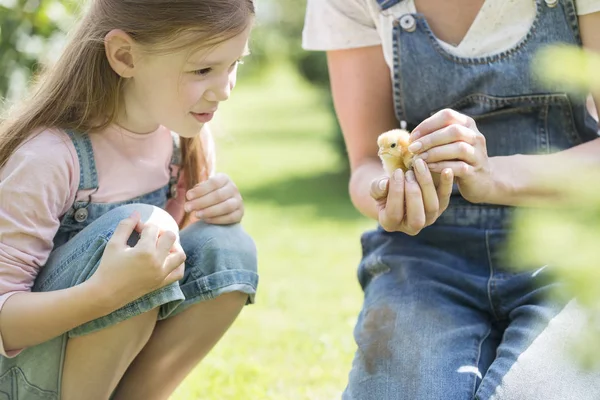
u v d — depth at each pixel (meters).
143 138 1.77
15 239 1.53
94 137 1.69
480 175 1.53
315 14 2.04
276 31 15.59
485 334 1.64
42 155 1.57
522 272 1.69
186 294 1.66
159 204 1.83
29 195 1.54
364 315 1.72
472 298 1.70
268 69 28.50
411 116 1.85
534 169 1.60
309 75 10.97
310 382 2.49
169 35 1.57
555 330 1.50
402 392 1.50
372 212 1.79
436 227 1.79
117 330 1.52
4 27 2.65
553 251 0.77
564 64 0.80
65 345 1.53
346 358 2.71
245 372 2.55
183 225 1.95
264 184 9.35
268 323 3.35
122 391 1.73
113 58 1.63
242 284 1.66
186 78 1.62
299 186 9.16
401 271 1.76
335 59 2.03
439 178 1.51
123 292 1.45
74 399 1.56
